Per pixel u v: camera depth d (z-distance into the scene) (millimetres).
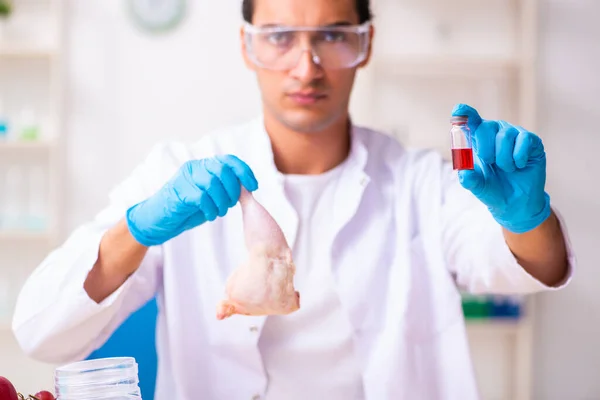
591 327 3850
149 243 1305
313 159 1570
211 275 1532
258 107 3770
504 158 1183
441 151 3758
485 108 3791
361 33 1416
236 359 1504
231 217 1558
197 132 3762
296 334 1517
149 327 2021
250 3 1461
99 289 1371
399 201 1620
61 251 1436
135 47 3746
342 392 1521
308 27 1381
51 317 1367
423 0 3789
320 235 1557
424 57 3588
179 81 3754
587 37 3854
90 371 1053
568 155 3867
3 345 3693
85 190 3736
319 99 1407
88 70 3734
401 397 1502
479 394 1535
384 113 3793
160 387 1583
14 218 3656
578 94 3865
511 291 1519
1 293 3652
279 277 1198
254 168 1562
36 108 3740
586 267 3854
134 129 3750
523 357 3672
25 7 3723
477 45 3814
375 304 1538
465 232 1538
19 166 3742
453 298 1557
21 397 1145
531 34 3680
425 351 1557
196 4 3748
